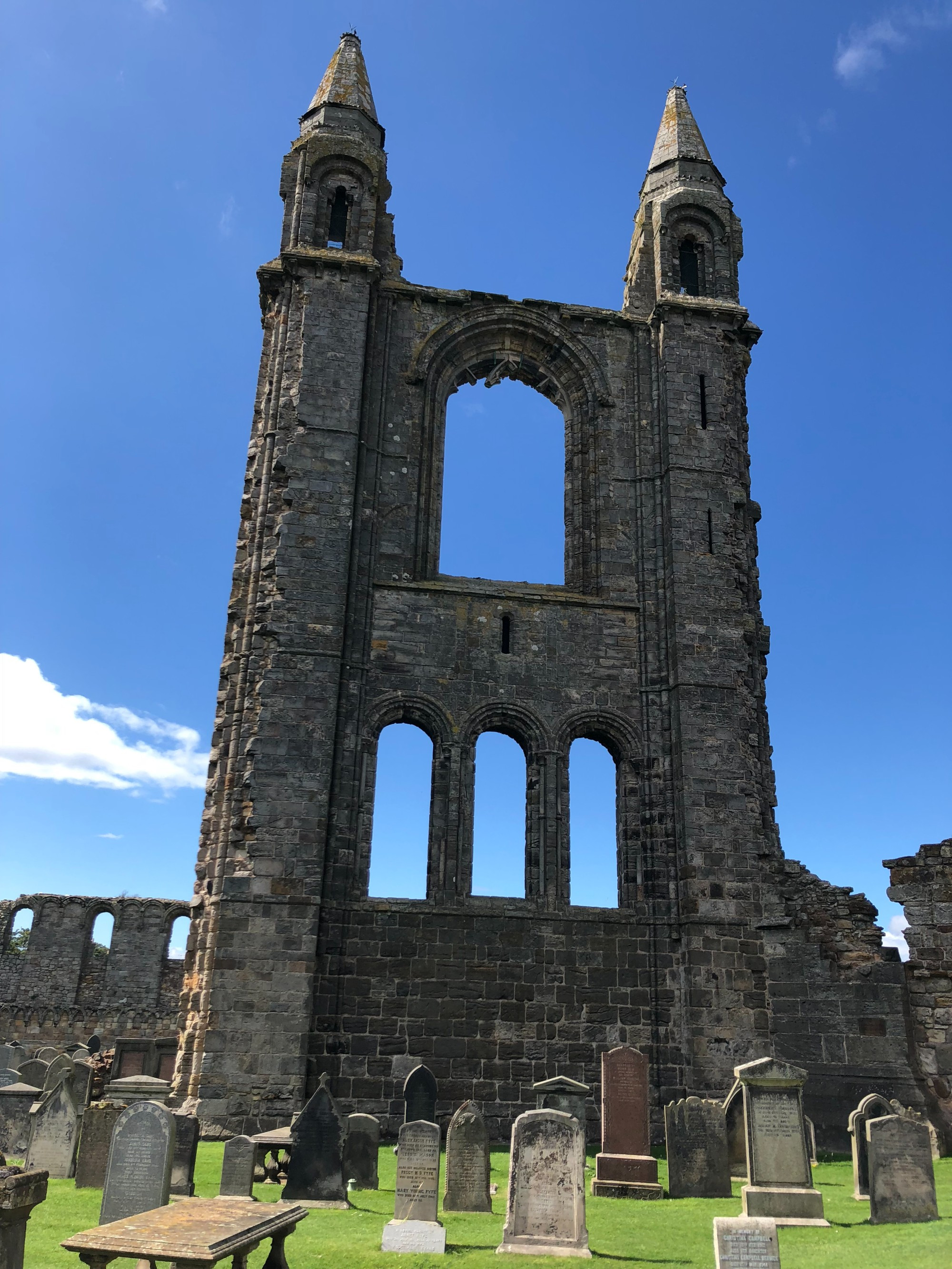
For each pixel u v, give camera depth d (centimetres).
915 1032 2358
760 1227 1006
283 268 3120
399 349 3189
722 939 2538
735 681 2823
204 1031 2302
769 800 2914
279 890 2419
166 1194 1280
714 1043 2445
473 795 2725
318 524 2800
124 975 5384
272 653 2644
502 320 3284
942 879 2403
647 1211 1495
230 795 2548
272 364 3089
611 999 2520
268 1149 1688
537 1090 1869
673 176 3612
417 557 2970
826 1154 2262
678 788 2716
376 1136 1677
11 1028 5206
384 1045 2406
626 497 3131
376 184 3350
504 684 2817
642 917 2603
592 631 2919
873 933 2459
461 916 2544
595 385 3259
